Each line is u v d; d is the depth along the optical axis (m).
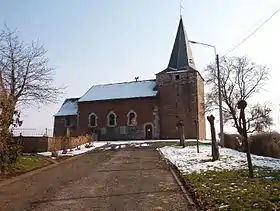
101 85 68.69
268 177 12.38
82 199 10.76
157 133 59.34
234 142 30.66
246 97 47.00
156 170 17.23
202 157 21.55
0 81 19.83
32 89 27.73
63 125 67.44
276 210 7.74
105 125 62.88
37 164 21.22
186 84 59.50
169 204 9.75
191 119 57.94
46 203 10.36
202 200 9.68
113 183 13.59
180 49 62.62
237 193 9.87
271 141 23.09
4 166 17.53
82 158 25.84
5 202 10.72
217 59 30.73
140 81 66.56
